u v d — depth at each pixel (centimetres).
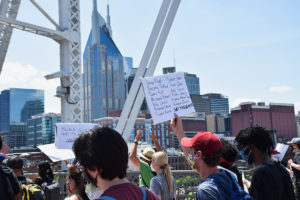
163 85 398
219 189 188
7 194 307
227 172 210
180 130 296
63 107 929
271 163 248
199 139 210
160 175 362
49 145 580
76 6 980
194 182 639
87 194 300
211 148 205
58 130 532
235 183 200
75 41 955
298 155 490
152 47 675
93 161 143
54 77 910
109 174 145
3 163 444
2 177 308
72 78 936
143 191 154
